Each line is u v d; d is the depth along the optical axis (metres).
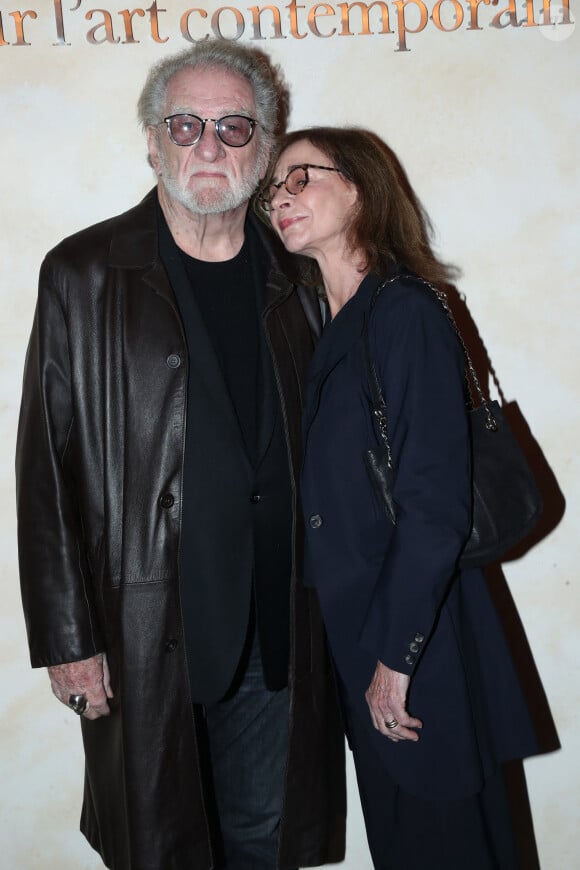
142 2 1.97
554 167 2.08
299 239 1.68
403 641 1.51
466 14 2.03
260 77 1.76
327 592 1.64
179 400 1.70
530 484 1.63
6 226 2.02
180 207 1.74
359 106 2.04
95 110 2.00
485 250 2.11
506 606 2.24
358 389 1.61
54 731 2.21
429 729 1.60
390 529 1.60
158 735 1.71
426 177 2.07
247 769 1.99
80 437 1.71
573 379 2.16
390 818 1.72
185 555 1.73
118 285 1.71
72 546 1.72
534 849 2.32
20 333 2.06
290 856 1.86
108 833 1.85
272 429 1.78
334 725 1.96
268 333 1.79
